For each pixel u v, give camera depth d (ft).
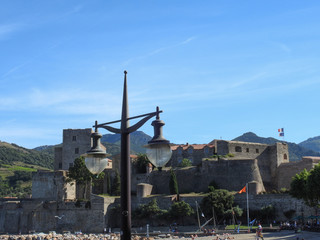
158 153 67.97
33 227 460.55
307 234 294.66
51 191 475.72
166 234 362.74
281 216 391.45
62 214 455.22
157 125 68.95
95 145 77.46
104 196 451.53
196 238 310.04
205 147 502.79
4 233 467.11
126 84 71.92
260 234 272.51
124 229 68.33
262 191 428.56
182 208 406.62
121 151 70.49
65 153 526.98
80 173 460.55
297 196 353.31
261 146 506.48
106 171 500.74
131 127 70.08
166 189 474.49
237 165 458.50
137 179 490.08
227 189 455.22
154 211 420.77
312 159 452.76
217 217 396.57
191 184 473.67
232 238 289.12
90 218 442.50
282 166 483.51
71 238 344.28
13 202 475.72
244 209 403.95
